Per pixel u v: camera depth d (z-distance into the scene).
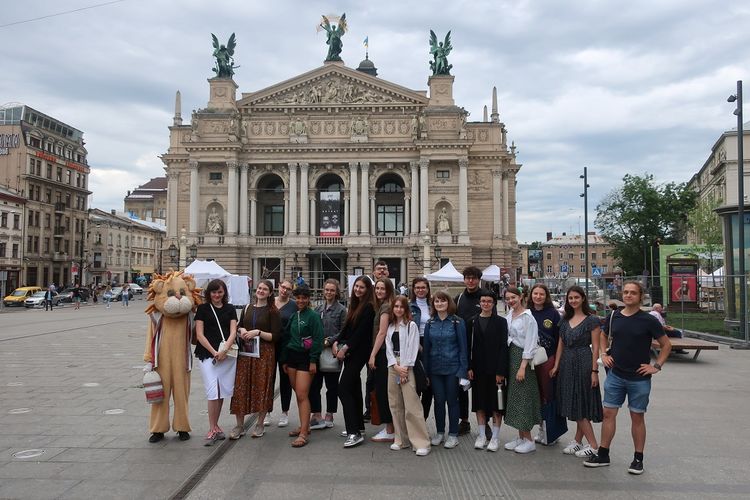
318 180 82.62
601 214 99.50
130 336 32.72
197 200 79.19
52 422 13.70
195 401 16.41
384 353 12.63
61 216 106.12
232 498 9.36
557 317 12.49
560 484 10.07
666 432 13.15
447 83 79.31
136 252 135.12
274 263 82.06
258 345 12.77
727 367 22.34
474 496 9.51
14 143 96.69
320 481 10.18
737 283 32.09
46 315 52.81
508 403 11.96
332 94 79.62
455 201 78.75
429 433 13.57
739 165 31.44
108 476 10.26
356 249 77.75
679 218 94.62
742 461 11.20
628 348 10.75
